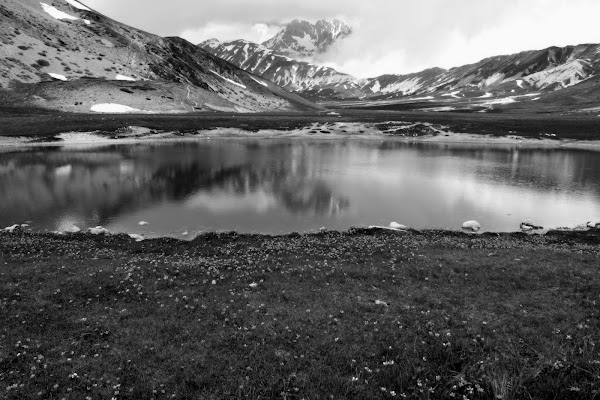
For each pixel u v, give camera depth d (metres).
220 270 22.83
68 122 112.81
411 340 14.70
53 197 48.12
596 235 34.78
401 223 40.59
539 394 11.62
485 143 116.69
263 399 11.47
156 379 12.35
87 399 11.23
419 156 89.69
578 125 134.38
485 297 19.00
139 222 39.19
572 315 16.75
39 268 21.98
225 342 14.49
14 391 11.38
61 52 169.00
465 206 47.53
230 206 45.72
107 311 16.92
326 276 22.02
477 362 12.88
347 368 13.11
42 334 14.81
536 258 25.92
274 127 137.75
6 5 170.62
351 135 131.50
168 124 126.88
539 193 54.50
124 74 179.88
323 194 52.44
